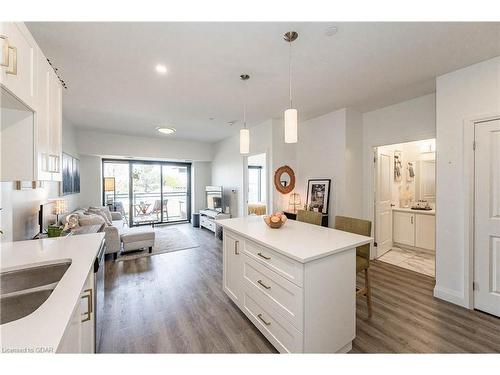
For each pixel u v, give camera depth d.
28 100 1.26
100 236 1.99
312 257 1.39
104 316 2.18
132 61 2.18
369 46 1.95
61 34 1.75
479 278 2.25
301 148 4.50
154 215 7.03
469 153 2.27
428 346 1.76
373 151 3.78
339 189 3.71
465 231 2.30
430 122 3.04
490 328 1.97
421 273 3.25
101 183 5.82
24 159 1.35
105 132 5.34
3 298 1.07
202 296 2.58
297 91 2.93
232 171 5.85
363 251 2.18
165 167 7.17
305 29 1.72
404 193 4.75
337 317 1.61
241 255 2.14
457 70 2.36
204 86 2.77
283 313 1.58
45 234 2.57
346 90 2.91
